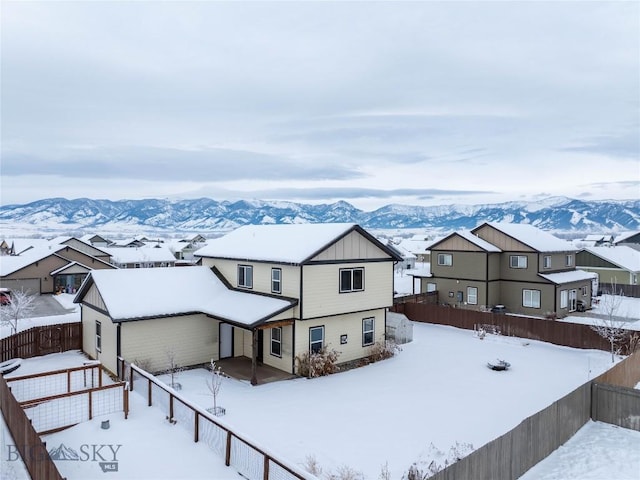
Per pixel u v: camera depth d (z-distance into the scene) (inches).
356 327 901.8
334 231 872.3
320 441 529.3
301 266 799.1
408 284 2225.6
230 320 780.0
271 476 384.5
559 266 1450.5
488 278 1407.5
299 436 542.0
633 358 728.3
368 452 502.6
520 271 1397.6
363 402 661.3
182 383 742.5
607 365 853.8
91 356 877.8
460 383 751.7
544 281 1344.7
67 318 1254.9
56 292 1819.6
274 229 1027.3
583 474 462.0
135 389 629.6
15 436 466.6
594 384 604.1
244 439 411.5
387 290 941.8
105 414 544.4
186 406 504.7
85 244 2454.5
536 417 481.4
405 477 423.8
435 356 923.4
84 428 507.2
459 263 1478.8
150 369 791.7
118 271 876.0
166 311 807.1
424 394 698.8
